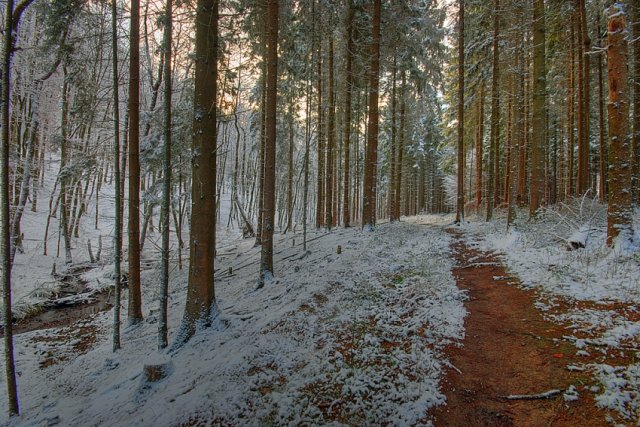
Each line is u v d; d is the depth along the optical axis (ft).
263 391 15.40
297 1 42.11
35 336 34.09
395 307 22.12
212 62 24.16
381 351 16.90
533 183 41.14
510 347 16.03
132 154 31.09
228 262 55.83
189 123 37.91
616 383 12.03
